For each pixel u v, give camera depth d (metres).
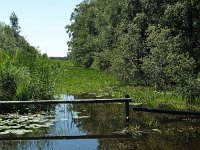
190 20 22.39
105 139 11.44
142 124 13.44
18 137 11.86
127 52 26.30
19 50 18.42
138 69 26.00
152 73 21.55
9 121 13.82
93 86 26.91
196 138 11.34
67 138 11.65
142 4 25.98
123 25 29.67
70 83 29.02
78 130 12.69
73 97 20.78
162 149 10.16
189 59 21.14
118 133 12.19
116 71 27.84
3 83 16.19
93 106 18.14
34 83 16.80
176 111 14.19
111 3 36.50
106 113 15.88
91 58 61.69
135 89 23.28
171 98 18.14
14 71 16.58
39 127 13.02
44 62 17.88
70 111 16.47
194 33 22.42
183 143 10.80
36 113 15.77
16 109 15.59
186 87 17.95
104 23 46.09
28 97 16.22
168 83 20.95
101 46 47.81
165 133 12.07
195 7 21.72
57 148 10.50
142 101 18.19
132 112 15.93
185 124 13.33
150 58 21.88
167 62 20.42
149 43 21.80
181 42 21.50
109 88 25.25
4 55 18.19
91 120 14.35
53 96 17.59
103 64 42.66
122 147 10.45
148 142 10.96
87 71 47.03
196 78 19.67
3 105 15.45
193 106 16.33
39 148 10.55
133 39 26.09
